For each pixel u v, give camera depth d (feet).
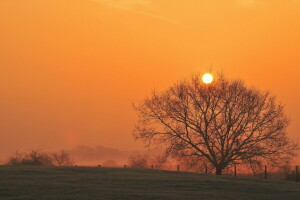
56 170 152.76
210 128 237.04
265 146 233.55
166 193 109.29
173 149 242.99
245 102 235.61
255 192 116.37
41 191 108.58
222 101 239.30
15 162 228.22
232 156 234.38
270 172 226.58
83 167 167.02
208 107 240.32
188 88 246.88
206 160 243.81
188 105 244.01
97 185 119.03
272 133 233.76
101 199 99.96
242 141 234.79
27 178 130.82
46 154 236.84
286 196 110.93
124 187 116.88
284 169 223.71
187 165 245.45
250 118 234.58
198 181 131.23
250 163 229.66
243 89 240.73
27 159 230.68
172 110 244.22
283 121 235.61
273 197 109.09
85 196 102.94
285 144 231.50
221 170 235.81
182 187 120.16
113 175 141.69
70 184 119.75
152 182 126.62
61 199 99.35
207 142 237.25
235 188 121.70
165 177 138.51
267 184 134.31
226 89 240.73
